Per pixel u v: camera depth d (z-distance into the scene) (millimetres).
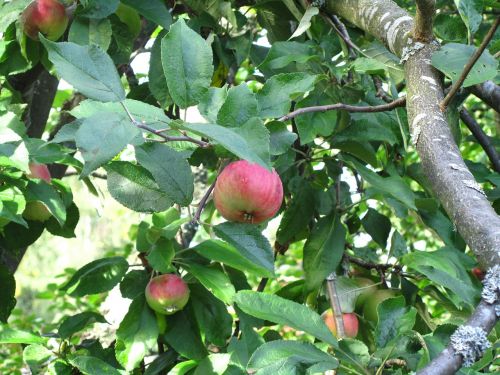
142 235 1969
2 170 1840
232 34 2568
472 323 1212
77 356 1787
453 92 1634
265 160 1416
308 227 2504
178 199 1600
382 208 5031
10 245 2207
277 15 2609
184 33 1550
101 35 2166
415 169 2516
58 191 2080
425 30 1802
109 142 1230
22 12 2219
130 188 1671
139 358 1876
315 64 2311
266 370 1380
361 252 2391
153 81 2268
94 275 1986
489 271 1267
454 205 1427
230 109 1514
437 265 1901
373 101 2420
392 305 1659
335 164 2410
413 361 1546
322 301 2371
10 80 2617
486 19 3480
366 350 1556
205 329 1926
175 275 1922
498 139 2783
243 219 1621
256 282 4469
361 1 2135
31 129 2955
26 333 1837
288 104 1727
